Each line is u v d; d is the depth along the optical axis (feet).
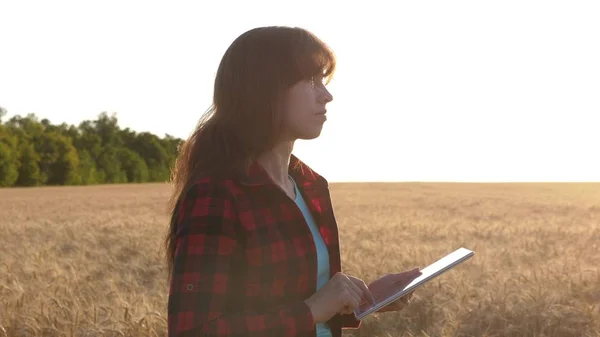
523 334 21.81
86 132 375.25
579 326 22.65
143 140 385.09
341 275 5.86
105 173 351.67
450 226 69.56
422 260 37.42
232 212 5.54
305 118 5.98
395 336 21.15
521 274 29.45
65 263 40.65
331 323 6.59
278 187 5.81
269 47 5.92
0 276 32.94
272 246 5.64
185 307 5.20
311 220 6.54
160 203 141.49
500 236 59.00
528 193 194.39
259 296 5.62
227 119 5.90
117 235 59.98
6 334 21.15
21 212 114.32
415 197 163.32
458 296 25.96
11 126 366.02
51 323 21.56
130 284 30.30
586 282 29.09
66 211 116.67
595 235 59.62
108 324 21.65
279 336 5.38
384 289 6.66
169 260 6.30
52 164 322.75
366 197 163.84
